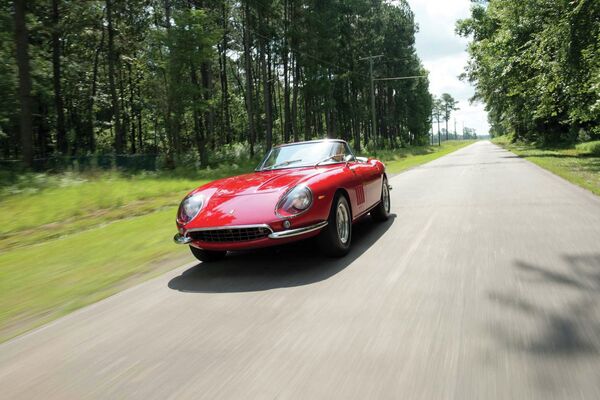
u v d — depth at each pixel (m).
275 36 37.84
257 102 51.56
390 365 2.31
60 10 25.28
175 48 26.19
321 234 4.57
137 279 4.57
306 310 3.23
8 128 28.67
